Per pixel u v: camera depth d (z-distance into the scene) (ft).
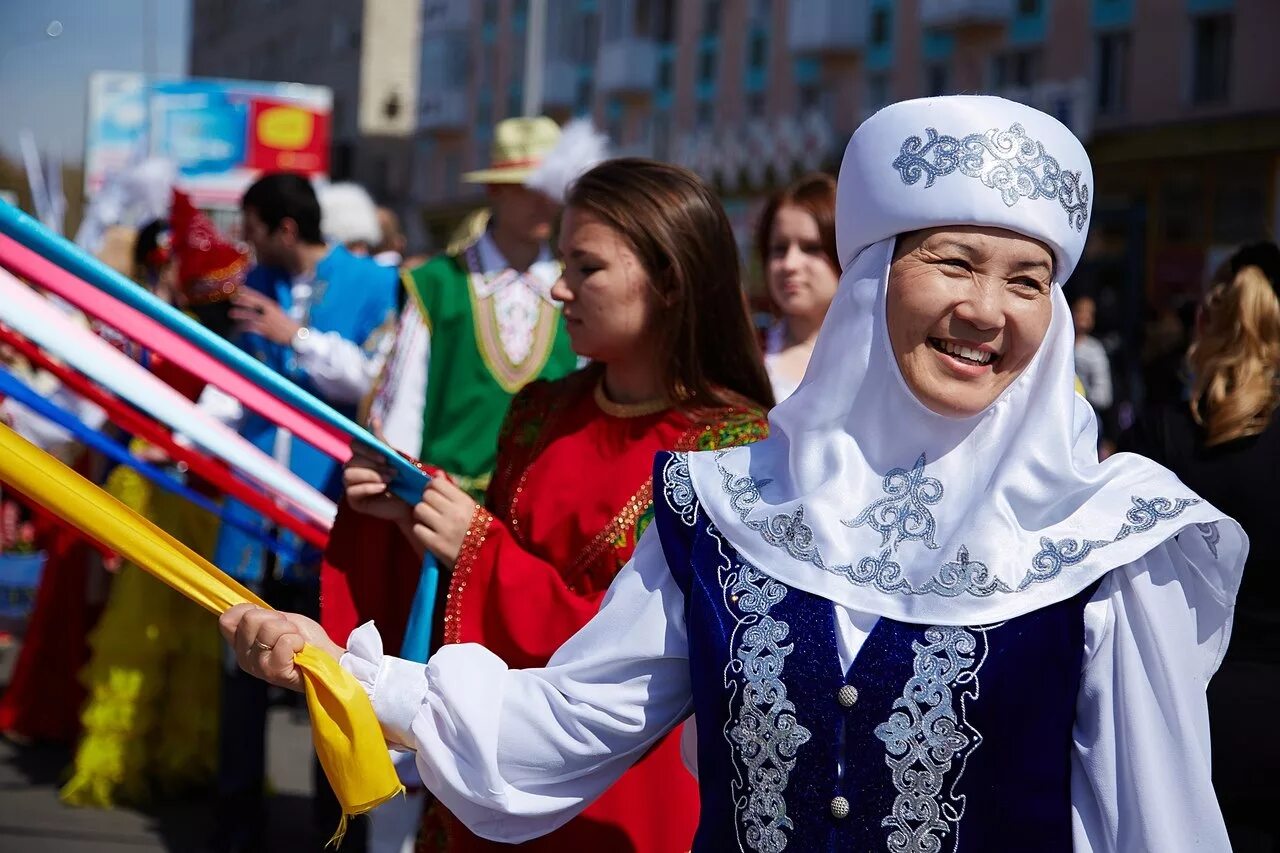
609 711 6.48
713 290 8.78
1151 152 62.23
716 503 6.48
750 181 79.87
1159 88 62.34
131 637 17.39
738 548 6.31
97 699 17.46
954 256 5.96
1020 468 5.92
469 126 114.93
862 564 6.02
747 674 6.03
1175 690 5.66
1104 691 5.72
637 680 6.52
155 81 59.00
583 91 100.58
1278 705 10.37
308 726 21.83
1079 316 38.17
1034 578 5.76
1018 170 5.92
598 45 97.30
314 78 134.51
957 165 5.92
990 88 69.21
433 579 8.60
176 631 17.46
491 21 112.06
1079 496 5.88
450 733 6.52
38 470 6.44
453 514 8.52
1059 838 5.69
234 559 15.42
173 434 15.69
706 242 8.72
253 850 15.40
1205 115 60.80
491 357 14.80
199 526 17.06
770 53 80.84
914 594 5.89
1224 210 60.85
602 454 8.77
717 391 8.80
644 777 8.17
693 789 8.19
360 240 25.62
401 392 14.83
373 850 12.58
